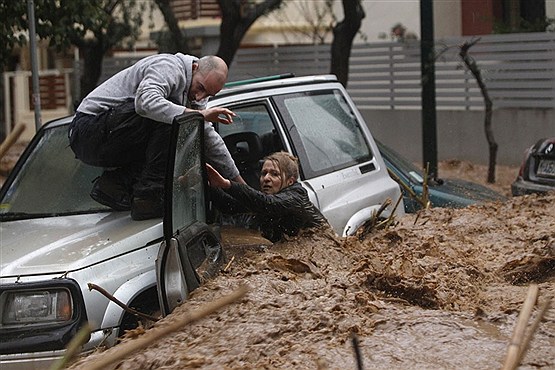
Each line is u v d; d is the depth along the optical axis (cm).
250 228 928
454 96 2578
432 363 550
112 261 803
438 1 2938
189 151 797
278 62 2900
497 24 2625
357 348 425
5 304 776
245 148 1030
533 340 578
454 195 1430
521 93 2459
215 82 859
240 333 608
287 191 890
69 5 1501
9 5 1456
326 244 876
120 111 842
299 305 650
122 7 2536
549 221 995
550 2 2803
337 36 2300
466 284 747
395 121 2745
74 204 945
